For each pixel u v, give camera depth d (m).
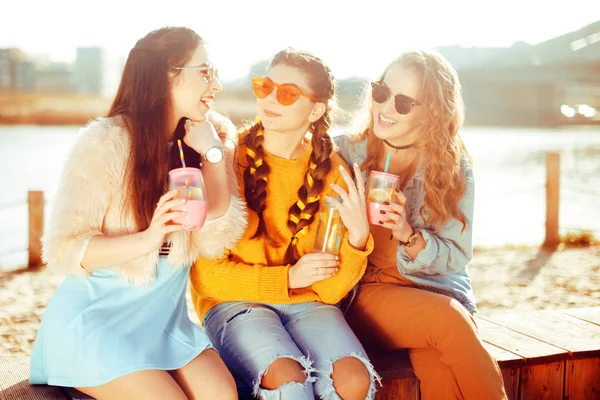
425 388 3.03
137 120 2.60
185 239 2.68
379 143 3.35
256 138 3.01
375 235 3.27
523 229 10.23
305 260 2.88
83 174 2.53
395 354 3.23
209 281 2.89
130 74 2.64
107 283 2.60
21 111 59.94
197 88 2.67
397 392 3.07
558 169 9.12
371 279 3.31
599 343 3.54
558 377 3.39
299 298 2.99
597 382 3.48
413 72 3.14
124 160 2.58
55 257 2.51
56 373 2.52
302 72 2.91
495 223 10.80
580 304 6.15
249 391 2.78
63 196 2.54
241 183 3.02
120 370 2.42
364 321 3.23
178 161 2.79
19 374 2.91
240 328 2.81
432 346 3.01
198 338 2.70
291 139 3.03
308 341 2.87
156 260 2.62
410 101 3.13
